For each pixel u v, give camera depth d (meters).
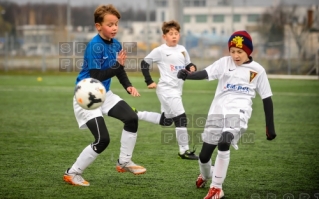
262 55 41.00
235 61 8.34
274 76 37.62
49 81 33.50
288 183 9.52
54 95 25.66
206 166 8.62
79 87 8.61
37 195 8.57
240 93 8.36
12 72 40.47
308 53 40.06
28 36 47.56
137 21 49.25
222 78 8.45
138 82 33.09
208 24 49.72
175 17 49.22
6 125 16.55
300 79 35.62
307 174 10.24
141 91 27.73
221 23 49.28
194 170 10.54
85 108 8.64
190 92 27.58
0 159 11.52
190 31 48.28
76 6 47.12
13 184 9.30
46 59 45.31
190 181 9.62
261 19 42.28
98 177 9.88
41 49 46.78
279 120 17.78
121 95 25.78
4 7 49.72
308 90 28.38
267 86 8.37
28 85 30.73
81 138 14.34
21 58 46.31
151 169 10.62
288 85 31.31
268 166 10.95
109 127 16.45
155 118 12.34
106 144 8.93
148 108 20.86
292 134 15.05
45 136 14.63
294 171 10.50
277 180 9.73
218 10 49.25
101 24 8.98
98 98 8.57
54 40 46.25
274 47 40.97
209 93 27.11
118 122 17.52
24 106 21.36
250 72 8.34
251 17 48.44
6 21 49.75
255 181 9.66
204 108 20.95
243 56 8.27
